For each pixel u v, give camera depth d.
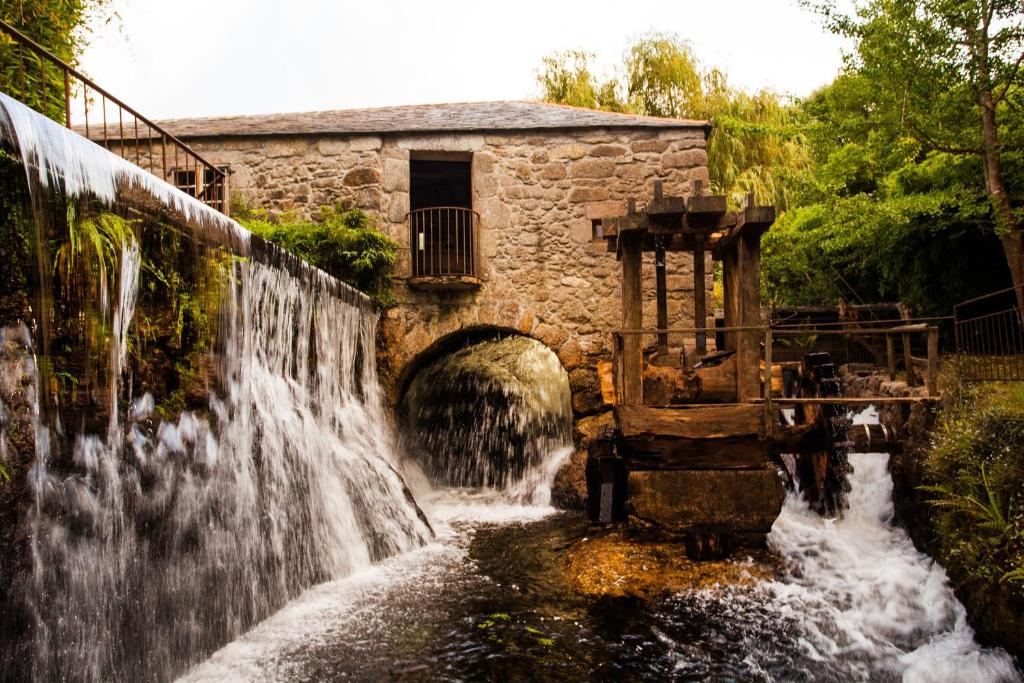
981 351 5.25
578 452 7.97
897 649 3.80
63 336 2.95
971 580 3.82
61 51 4.66
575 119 8.46
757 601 4.42
